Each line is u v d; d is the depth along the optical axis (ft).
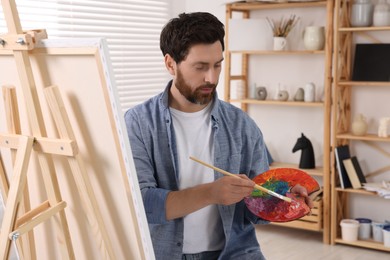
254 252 5.82
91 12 12.95
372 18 12.99
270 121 14.89
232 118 5.83
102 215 4.09
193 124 5.57
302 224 13.44
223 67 15.51
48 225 4.58
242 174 5.39
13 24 4.00
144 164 5.38
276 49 13.83
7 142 4.38
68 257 4.36
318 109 14.15
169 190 5.32
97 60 3.59
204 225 5.52
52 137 4.18
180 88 5.32
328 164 13.00
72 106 3.90
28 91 4.03
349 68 13.39
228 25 13.97
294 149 13.83
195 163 5.54
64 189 4.26
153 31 14.85
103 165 3.89
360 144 13.64
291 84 14.47
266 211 5.39
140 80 14.56
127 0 13.89
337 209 13.56
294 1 13.30
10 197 4.06
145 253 3.91
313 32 13.34
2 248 4.04
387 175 13.32
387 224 12.78
